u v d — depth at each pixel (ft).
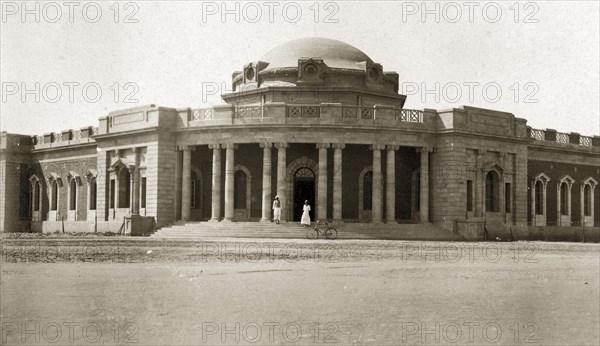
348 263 82.64
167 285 58.75
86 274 67.00
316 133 152.46
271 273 69.21
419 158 167.02
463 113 160.56
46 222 216.54
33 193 233.76
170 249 102.53
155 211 161.79
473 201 163.73
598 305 51.29
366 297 53.31
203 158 169.99
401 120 156.87
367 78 176.96
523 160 176.96
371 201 163.12
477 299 53.36
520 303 51.75
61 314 45.06
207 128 157.48
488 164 167.32
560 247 125.49
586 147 210.18
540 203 199.72
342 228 146.61
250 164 163.84
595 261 91.50
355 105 156.04
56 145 221.25
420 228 152.56
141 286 58.03
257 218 162.20
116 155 179.93
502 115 170.60
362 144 156.76
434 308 49.01
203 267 75.41
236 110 157.48
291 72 175.32
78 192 213.25
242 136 155.22
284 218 151.43
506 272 74.02
